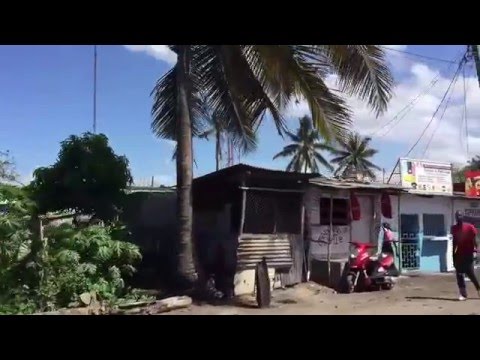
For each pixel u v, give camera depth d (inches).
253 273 494.6
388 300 452.4
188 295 446.9
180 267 460.4
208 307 407.2
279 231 529.7
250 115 511.5
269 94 475.2
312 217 573.3
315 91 472.4
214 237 529.7
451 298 459.5
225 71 482.3
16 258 372.8
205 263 529.0
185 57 475.2
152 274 539.2
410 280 609.9
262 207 521.3
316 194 579.2
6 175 518.9
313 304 431.5
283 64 444.5
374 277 518.3
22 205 401.7
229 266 495.8
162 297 444.1
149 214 604.1
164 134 553.3
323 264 548.4
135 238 579.8
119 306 376.8
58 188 501.0
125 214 555.5
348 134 484.4
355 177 711.7
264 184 519.5
